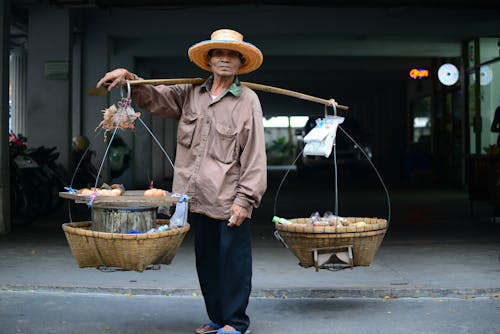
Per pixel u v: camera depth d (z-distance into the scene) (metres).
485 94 13.87
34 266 5.62
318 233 3.85
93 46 13.12
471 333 3.74
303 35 13.13
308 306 4.41
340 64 17.64
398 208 11.13
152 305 4.40
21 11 12.43
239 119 3.45
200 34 12.87
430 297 4.67
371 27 12.65
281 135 52.03
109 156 12.96
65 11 11.02
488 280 5.00
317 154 4.08
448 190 15.45
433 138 17.53
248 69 3.62
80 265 3.45
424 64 17.86
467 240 7.22
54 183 9.62
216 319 3.63
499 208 8.98
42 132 11.09
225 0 9.98
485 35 12.80
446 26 12.66
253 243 7.12
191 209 3.49
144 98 3.55
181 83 3.54
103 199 3.34
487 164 9.60
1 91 7.79
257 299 4.62
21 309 4.26
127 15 12.95
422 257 6.11
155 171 20.53
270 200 13.26
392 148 22.70
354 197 13.77
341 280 5.05
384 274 5.27
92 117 13.21
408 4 10.01
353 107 32.66
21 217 9.04
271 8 12.59
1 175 7.83
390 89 22.50
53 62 11.05
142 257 3.28
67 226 3.46
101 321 3.98
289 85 22.83
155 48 14.12
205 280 3.60
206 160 3.47
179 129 3.58
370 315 4.16
